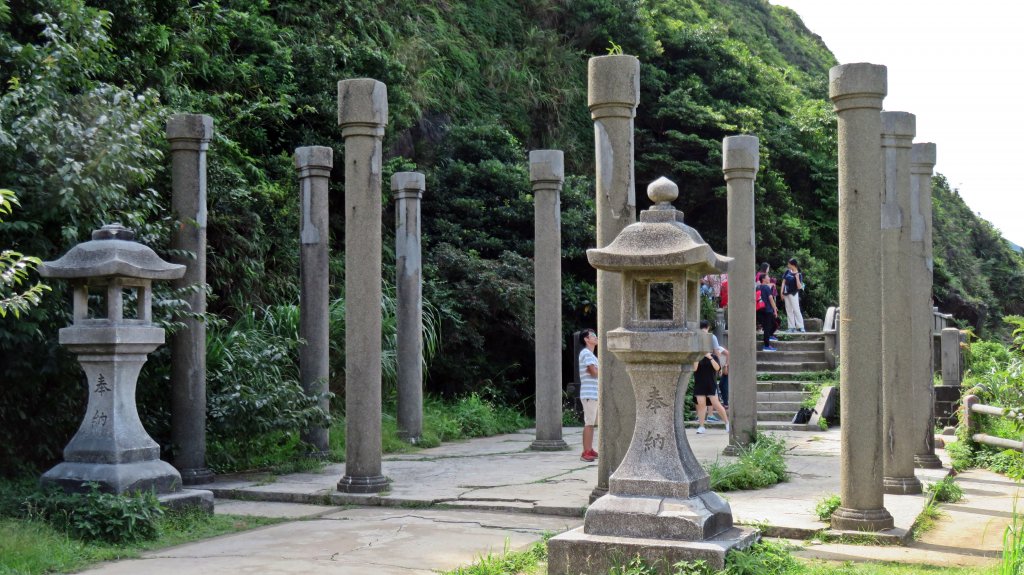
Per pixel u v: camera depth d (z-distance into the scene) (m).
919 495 9.15
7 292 7.93
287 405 11.23
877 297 7.61
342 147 18.00
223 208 13.95
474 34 26.03
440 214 20.81
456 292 19.05
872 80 7.56
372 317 9.52
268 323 14.07
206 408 10.90
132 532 7.24
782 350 21.80
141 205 9.94
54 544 6.79
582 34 29.06
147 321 8.27
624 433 8.24
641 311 6.54
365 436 9.48
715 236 29.05
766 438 11.95
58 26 9.78
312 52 18.06
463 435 16.27
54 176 8.70
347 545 7.16
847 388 7.62
